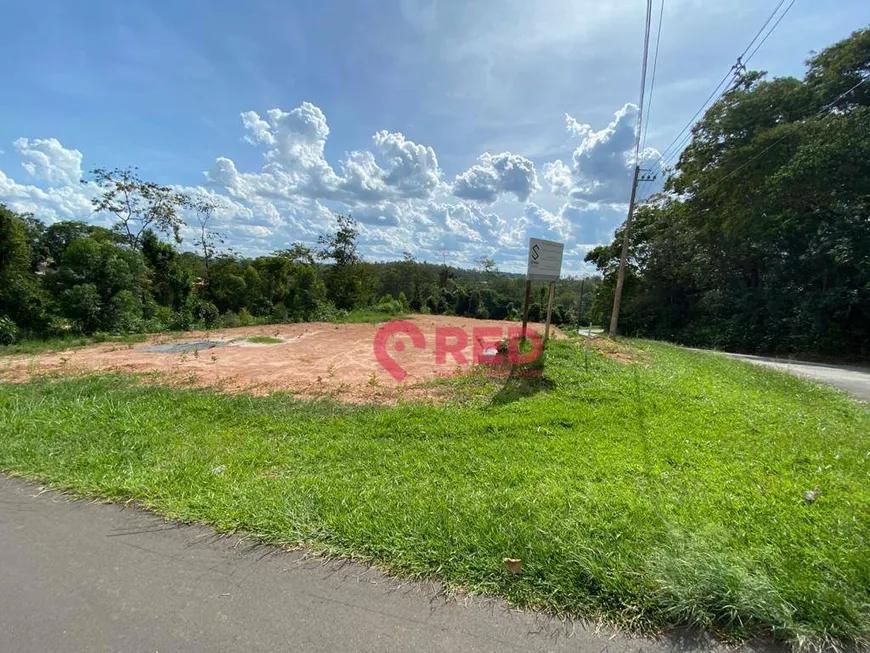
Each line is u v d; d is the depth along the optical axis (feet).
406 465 10.87
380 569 6.82
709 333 70.03
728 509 8.32
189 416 15.25
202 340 40.06
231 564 7.02
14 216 41.91
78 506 8.94
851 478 10.11
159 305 59.06
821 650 5.33
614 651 5.32
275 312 69.92
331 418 14.98
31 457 11.33
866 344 49.85
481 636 5.54
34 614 5.97
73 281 41.93
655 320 87.97
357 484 9.69
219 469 10.61
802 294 55.93
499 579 6.48
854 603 5.81
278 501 8.78
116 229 66.74
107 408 15.76
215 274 78.59
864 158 44.19
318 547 7.36
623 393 18.56
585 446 12.11
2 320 36.58
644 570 6.42
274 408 16.30
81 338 39.42
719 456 11.41
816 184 47.67
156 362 27.66
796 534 7.43
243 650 5.32
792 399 19.92
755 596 5.82
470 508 8.36
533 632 5.61
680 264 79.61
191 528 8.06
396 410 15.90
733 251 65.77
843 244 47.32
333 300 86.69
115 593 6.37
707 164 67.31
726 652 5.35
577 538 7.23
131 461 11.15
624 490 9.14
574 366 23.67
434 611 5.96
